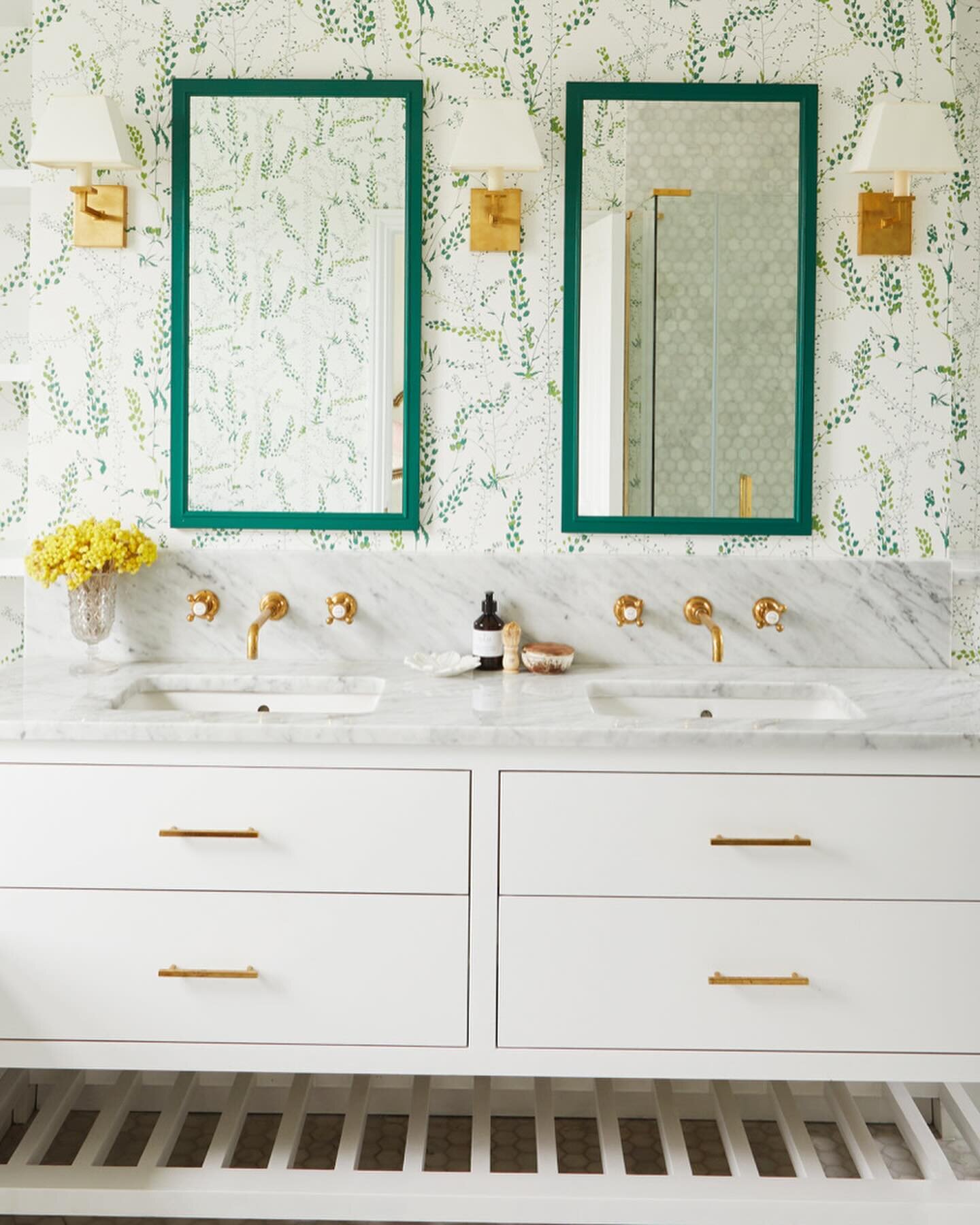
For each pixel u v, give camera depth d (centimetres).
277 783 183
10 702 196
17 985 187
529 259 234
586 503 236
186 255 233
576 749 182
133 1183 188
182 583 238
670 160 231
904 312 234
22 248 252
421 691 208
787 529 235
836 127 232
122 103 233
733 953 185
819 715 220
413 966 185
